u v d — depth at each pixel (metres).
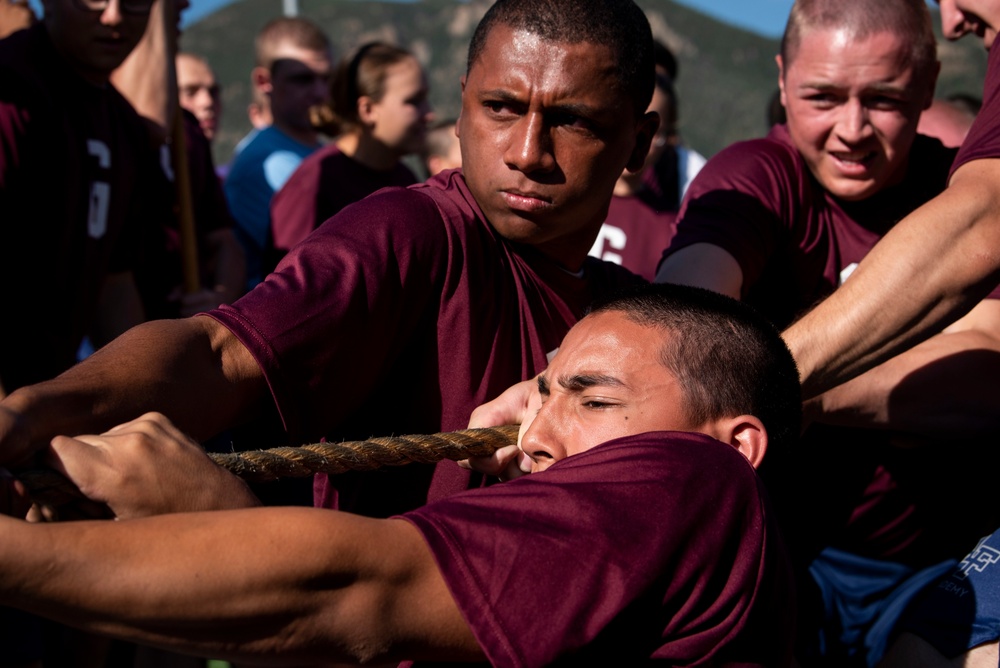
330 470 1.60
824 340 2.01
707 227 2.48
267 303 1.63
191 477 1.35
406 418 1.85
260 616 1.22
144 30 3.08
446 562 1.29
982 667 2.03
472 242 1.84
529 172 1.78
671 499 1.39
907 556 2.80
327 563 1.23
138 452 1.32
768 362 1.64
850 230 2.64
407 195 1.83
